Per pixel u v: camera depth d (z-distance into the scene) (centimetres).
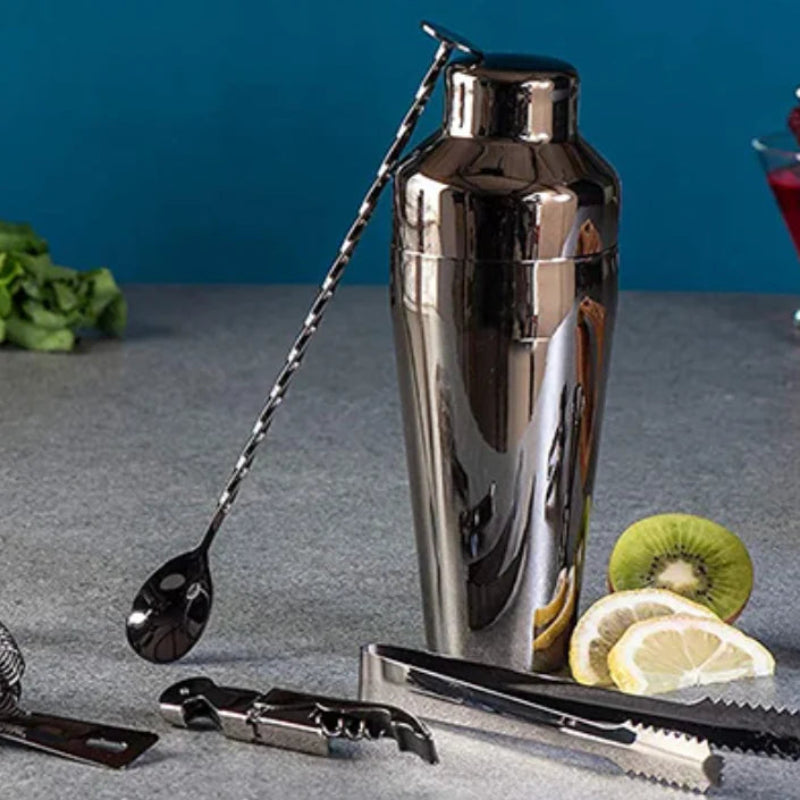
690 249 378
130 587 177
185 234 372
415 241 149
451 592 157
